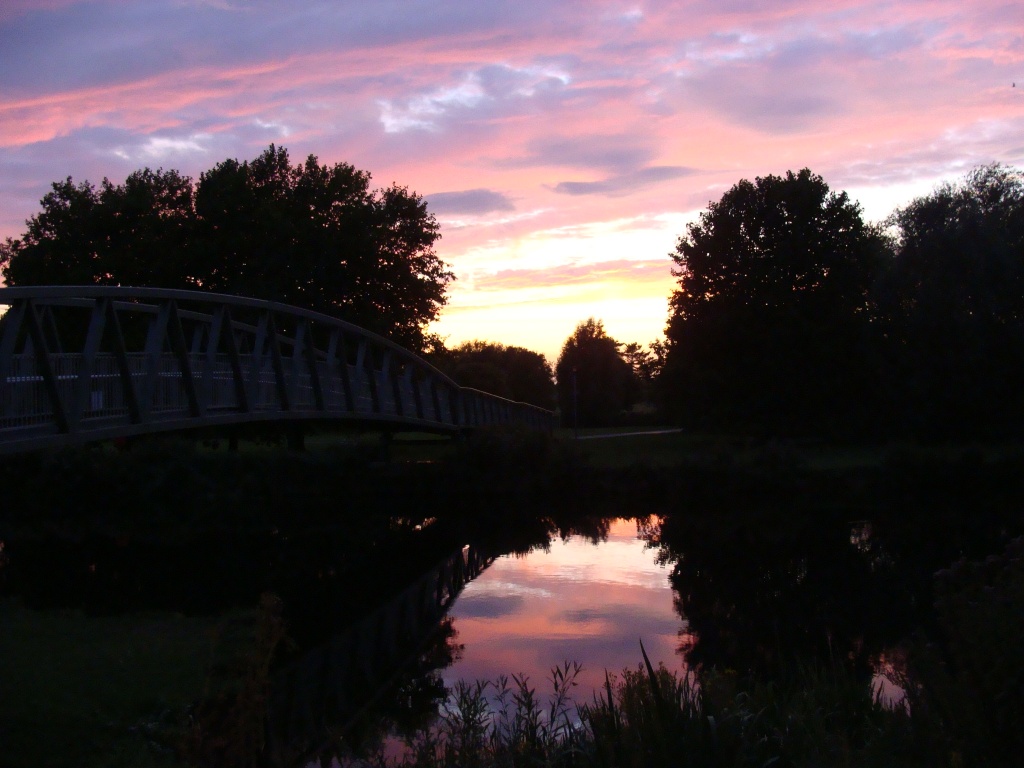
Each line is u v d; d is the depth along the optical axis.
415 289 39.69
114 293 11.77
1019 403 37.22
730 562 22.11
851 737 6.25
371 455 33.16
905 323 39.66
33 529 27.28
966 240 37.53
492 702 8.87
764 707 6.26
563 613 16.61
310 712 10.71
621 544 25.03
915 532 25.67
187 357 14.25
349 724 10.00
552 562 22.47
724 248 45.41
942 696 4.88
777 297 44.00
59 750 8.46
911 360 38.97
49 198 44.34
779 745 5.63
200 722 8.62
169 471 29.34
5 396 9.94
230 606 16.83
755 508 29.91
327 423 28.91
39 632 13.12
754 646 13.80
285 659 13.60
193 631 13.50
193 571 21.58
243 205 38.28
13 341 10.01
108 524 28.11
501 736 6.27
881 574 20.36
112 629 13.48
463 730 6.18
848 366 42.81
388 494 31.62
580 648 13.84
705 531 26.52
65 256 40.41
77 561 22.95
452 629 15.41
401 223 41.34
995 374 36.81
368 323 37.44
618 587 19.25
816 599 17.73
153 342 13.31
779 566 21.56
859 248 43.97
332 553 24.23
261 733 8.38
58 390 10.60
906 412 40.00
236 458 31.58
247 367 17.89
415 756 6.73
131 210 40.38
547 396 97.25
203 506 29.16
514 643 14.30
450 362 49.62
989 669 4.59
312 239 37.25
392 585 19.86
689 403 46.34
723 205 46.78
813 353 42.75
